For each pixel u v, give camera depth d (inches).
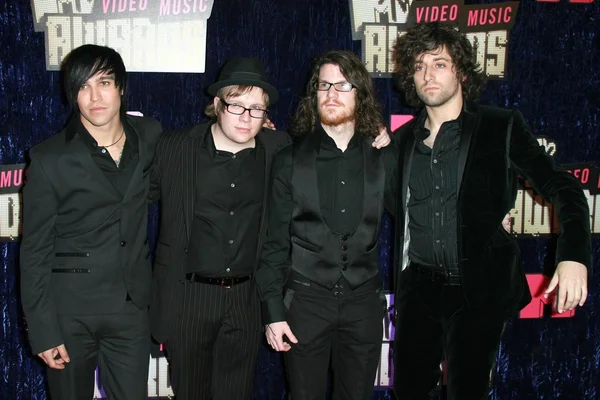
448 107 70.8
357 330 71.9
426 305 71.6
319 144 71.7
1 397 91.5
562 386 100.7
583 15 94.2
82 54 66.4
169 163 72.7
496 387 99.5
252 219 73.8
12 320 90.4
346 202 71.3
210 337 74.0
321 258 70.9
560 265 60.3
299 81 90.6
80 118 69.2
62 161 66.9
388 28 91.2
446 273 69.8
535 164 66.0
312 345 71.8
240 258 73.2
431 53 70.0
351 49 91.2
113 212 69.0
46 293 67.6
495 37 93.0
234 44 89.0
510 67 93.9
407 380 74.0
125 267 69.8
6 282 89.7
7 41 85.6
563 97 95.3
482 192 67.1
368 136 73.1
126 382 71.7
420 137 71.6
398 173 72.4
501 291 68.6
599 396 101.1
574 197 62.5
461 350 70.2
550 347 99.6
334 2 90.0
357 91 71.5
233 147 72.6
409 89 77.8
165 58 88.0
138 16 86.9
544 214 96.8
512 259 69.9
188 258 72.6
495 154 67.4
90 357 71.4
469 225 67.3
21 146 87.4
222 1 88.1
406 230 72.2
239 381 76.4
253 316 75.2
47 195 67.2
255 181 73.5
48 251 68.1
